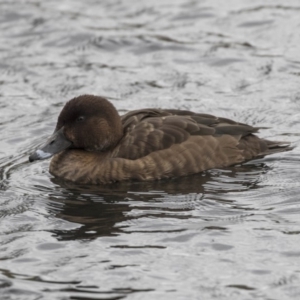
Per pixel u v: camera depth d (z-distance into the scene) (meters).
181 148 13.16
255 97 16.55
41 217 11.87
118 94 16.92
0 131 15.35
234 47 18.86
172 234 11.23
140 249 10.85
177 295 9.80
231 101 16.41
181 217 11.75
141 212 11.94
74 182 13.17
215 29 19.86
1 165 13.90
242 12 20.72
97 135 13.35
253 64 18.03
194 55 18.59
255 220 11.59
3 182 13.19
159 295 9.80
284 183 12.77
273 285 9.95
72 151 13.49
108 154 13.30
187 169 13.14
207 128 13.45
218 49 18.78
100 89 17.19
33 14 20.91
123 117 13.94
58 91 17.19
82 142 13.40
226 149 13.41
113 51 19.03
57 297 9.80
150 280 10.12
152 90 17.06
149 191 12.66
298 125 15.20
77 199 12.47
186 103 16.39
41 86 17.42
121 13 21.06
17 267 10.47
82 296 9.80
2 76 17.92
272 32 19.55
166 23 20.34
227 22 20.20
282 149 13.83
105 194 12.62
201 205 12.11
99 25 20.31
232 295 9.78
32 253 10.80
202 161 13.22
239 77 17.50
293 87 16.89
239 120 15.52
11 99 16.86
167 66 18.14
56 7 21.52
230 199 12.30
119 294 9.84
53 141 13.38
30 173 13.57
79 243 11.05
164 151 13.10
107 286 10.01
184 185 12.82
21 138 15.05
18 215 11.95
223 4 21.33
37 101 16.75
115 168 13.03
